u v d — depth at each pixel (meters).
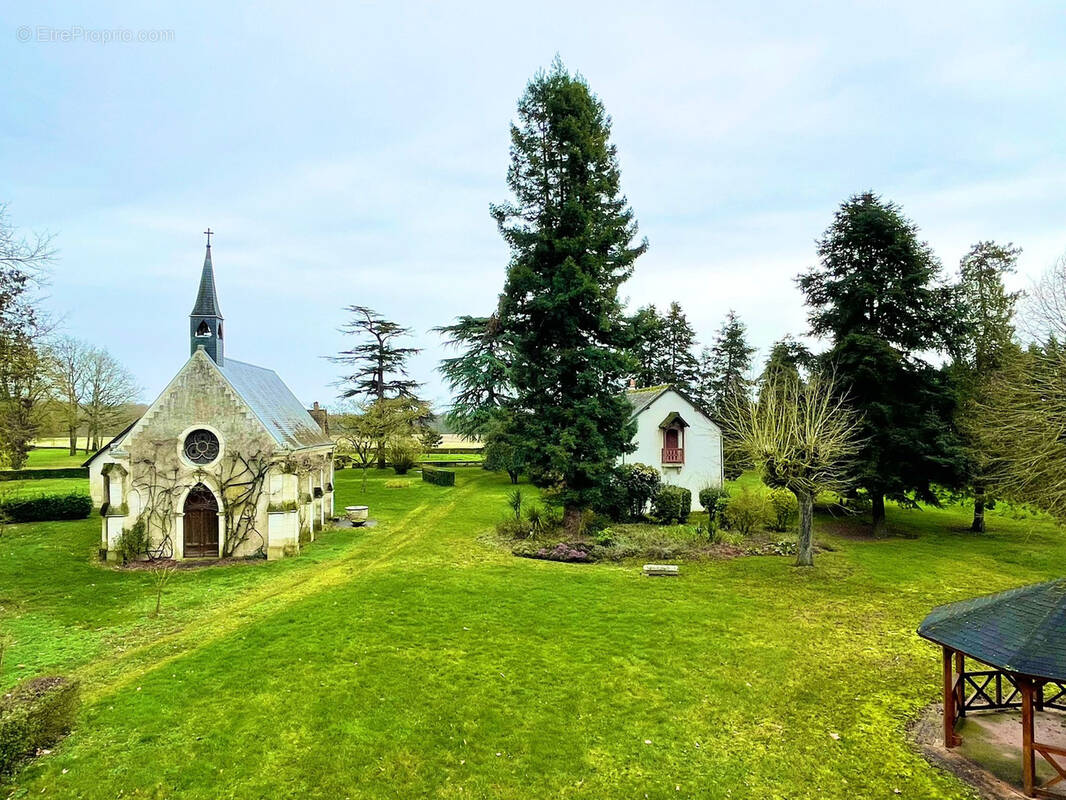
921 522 29.17
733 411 27.97
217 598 16.59
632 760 8.41
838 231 27.48
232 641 12.77
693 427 32.81
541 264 22.55
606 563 19.64
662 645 12.48
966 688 10.70
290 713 9.66
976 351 28.27
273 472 21.55
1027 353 22.34
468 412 42.56
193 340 23.08
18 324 18.38
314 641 12.62
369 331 53.16
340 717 9.53
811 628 13.62
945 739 8.74
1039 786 7.59
